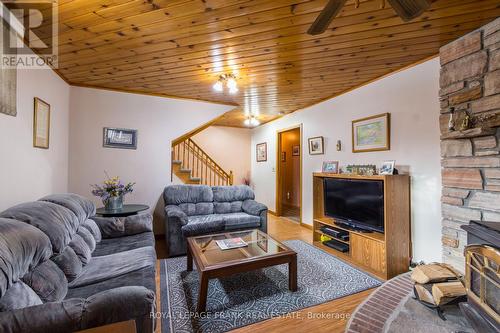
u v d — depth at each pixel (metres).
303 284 2.34
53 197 2.03
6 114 1.85
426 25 1.90
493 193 1.85
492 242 1.44
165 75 2.97
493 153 1.84
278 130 5.54
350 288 2.27
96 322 1.03
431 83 2.45
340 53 2.38
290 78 3.08
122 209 2.98
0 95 1.74
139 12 1.71
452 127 2.13
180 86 3.40
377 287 2.29
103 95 3.45
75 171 3.29
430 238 2.46
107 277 1.68
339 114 3.73
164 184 3.86
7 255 1.04
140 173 3.69
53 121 2.75
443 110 2.24
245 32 1.99
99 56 2.43
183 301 2.06
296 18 1.80
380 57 2.48
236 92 3.69
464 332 1.54
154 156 3.77
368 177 2.71
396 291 2.09
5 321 0.93
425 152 2.51
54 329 0.97
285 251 2.26
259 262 2.08
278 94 3.79
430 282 1.84
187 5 1.64
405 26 1.91
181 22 1.84
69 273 1.57
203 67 2.72
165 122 3.84
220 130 6.67
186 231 3.21
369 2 1.60
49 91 2.64
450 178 2.17
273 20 1.82
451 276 1.86
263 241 2.61
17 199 2.02
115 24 1.87
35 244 1.25
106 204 2.93
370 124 3.15
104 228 2.49
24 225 1.30
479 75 1.94
